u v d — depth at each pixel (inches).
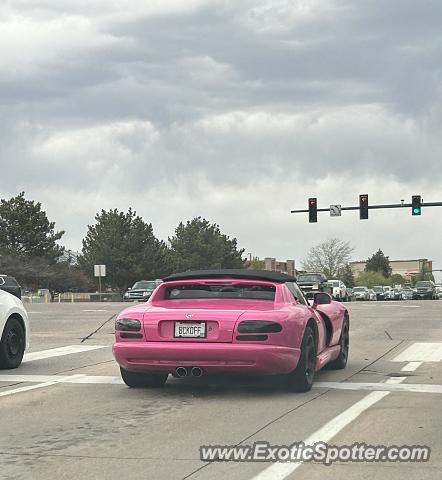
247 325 338.6
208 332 343.3
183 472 221.3
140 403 334.3
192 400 341.1
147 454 242.1
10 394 358.3
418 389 364.5
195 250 3698.3
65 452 245.1
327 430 273.9
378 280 5915.4
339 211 1811.0
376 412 306.3
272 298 367.9
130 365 353.4
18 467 227.3
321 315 406.6
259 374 343.3
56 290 3075.8
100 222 3235.7
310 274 1904.5
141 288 1898.4
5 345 444.1
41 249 3112.7
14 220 3065.9
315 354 374.6
